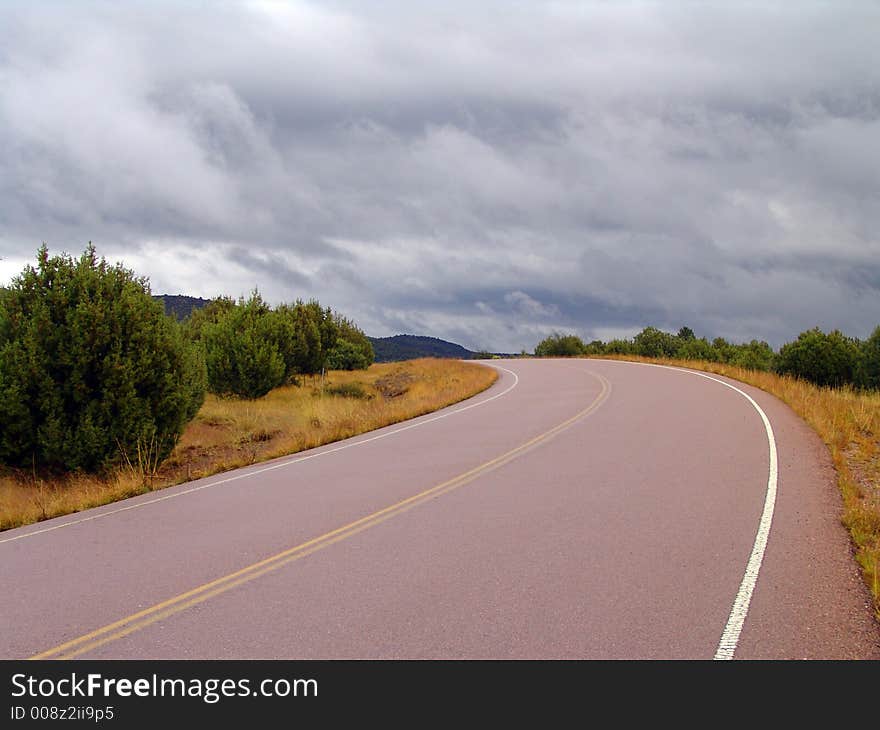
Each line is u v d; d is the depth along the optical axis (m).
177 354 17.55
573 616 5.91
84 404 16.11
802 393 20.70
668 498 9.77
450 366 45.75
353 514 9.66
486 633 5.66
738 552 7.47
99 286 16.59
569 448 14.02
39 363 15.74
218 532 9.16
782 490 10.10
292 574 7.27
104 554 8.47
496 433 16.77
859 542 7.68
